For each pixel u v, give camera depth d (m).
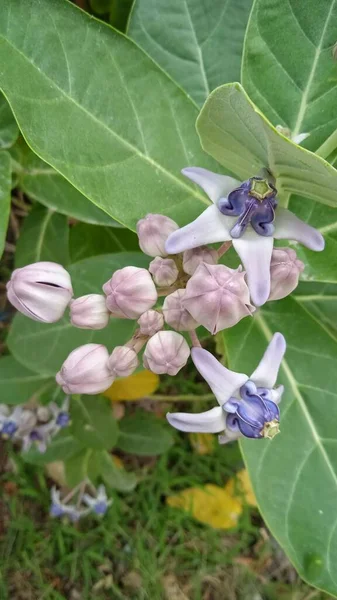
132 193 0.12
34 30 0.12
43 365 0.14
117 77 0.12
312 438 0.13
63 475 0.23
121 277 0.11
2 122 0.13
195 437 0.24
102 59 0.12
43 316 0.11
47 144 0.12
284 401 0.13
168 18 0.14
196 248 0.11
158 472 0.24
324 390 0.13
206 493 0.24
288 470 0.13
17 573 0.23
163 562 0.24
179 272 0.11
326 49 0.13
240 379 0.10
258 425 0.10
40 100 0.12
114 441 0.19
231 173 0.13
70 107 0.12
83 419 0.19
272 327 0.14
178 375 0.24
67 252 0.17
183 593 0.24
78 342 0.14
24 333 0.14
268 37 0.13
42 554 0.23
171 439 0.22
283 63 0.13
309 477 0.13
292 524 0.13
